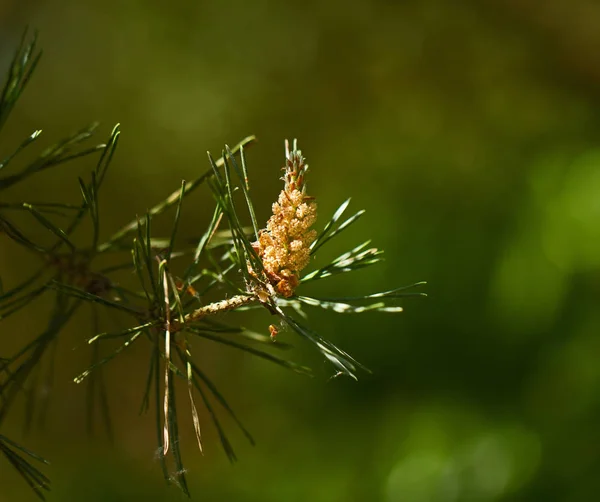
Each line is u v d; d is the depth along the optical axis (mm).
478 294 1350
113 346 1136
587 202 1293
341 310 572
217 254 717
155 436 1741
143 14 1702
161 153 1702
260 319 1495
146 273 769
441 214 1471
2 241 1568
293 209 573
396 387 1360
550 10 1480
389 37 1677
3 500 1443
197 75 1705
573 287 1286
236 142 1702
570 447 1210
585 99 1569
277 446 1440
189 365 578
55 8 1692
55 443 1574
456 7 1610
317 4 1679
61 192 1625
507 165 1534
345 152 1688
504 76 1650
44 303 1410
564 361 1255
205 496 1435
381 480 1299
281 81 1707
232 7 1693
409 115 1697
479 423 1286
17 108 1633
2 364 610
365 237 1468
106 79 1703
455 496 1227
